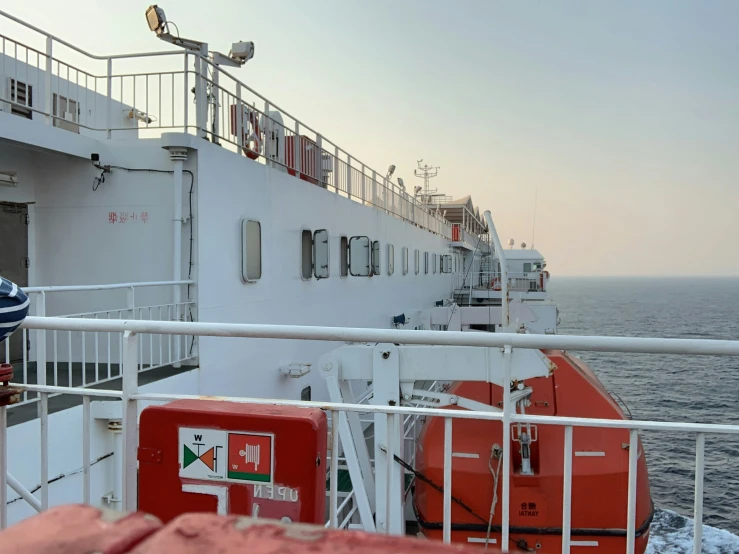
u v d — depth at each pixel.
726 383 40.53
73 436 4.70
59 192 7.11
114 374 6.34
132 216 6.91
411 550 1.02
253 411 2.26
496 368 6.32
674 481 21.03
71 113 9.46
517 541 6.76
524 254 36.81
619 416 7.32
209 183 6.77
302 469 2.17
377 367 6.36
